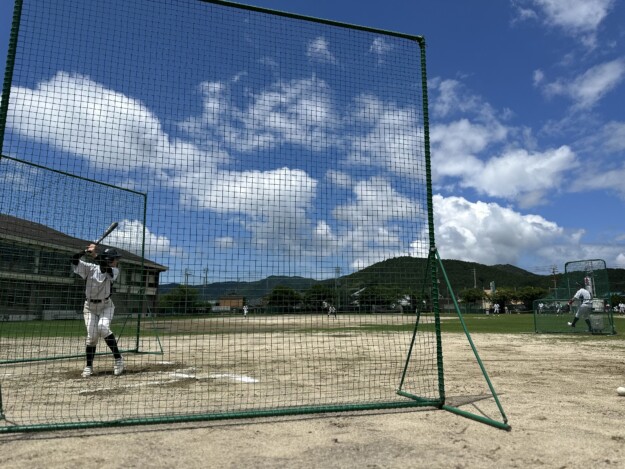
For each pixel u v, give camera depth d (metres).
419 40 5.15
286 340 11.17
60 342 10.25
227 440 3.20
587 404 4.36
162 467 2.66
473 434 3.37
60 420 3.73
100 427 3.49
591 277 14.96
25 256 7.97
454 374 6.23
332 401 4.49
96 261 6.32
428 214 4.86
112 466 2.67
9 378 5.88
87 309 6.11
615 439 3.25
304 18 4.94
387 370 6.56
